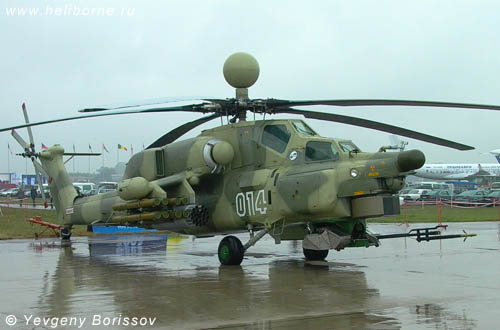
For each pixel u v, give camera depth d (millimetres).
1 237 21109
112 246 17812
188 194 13453
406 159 10258
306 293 8758
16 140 19375
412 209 42000
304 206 11562
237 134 13375
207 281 10242
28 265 13109
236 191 13133
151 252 16078
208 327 6641
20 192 76688
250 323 6797
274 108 13531
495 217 30469
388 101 12055
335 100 12281
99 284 10109
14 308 7938
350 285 9461
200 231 14125
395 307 7566
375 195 10938
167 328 6641
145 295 8867
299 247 17078
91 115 12586
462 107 12023
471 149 13211
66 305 8117
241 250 12484
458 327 6426
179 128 14977
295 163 12195
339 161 11570
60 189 18797
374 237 11945
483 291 8711
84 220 17438
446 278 10094
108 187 60688
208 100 12680
